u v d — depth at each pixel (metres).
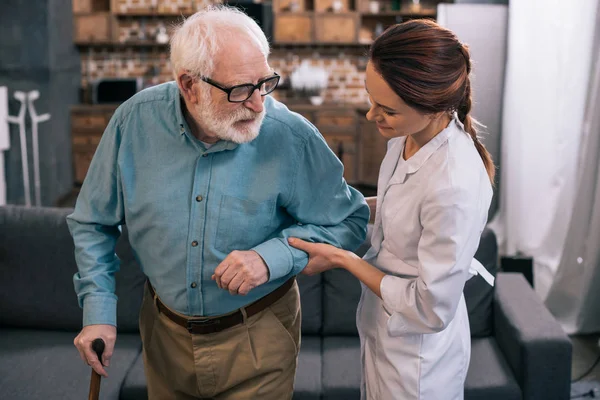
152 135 1.67
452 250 1.45
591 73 3.72
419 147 1.57
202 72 1.49
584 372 3.29
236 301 1.74
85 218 1.77
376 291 1.59
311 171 1.72
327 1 7.50
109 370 2.49
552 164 4.08
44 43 6.29
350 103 7.52
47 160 6.37
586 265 3.54
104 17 7.33
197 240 1.67
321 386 2.43
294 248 1.69
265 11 7.23
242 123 1.55
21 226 2.81
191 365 1.81
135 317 2.78
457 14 4.79
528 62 4.25
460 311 1.74
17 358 2.57
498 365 2.56
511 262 3.73
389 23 7.49
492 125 4.84
